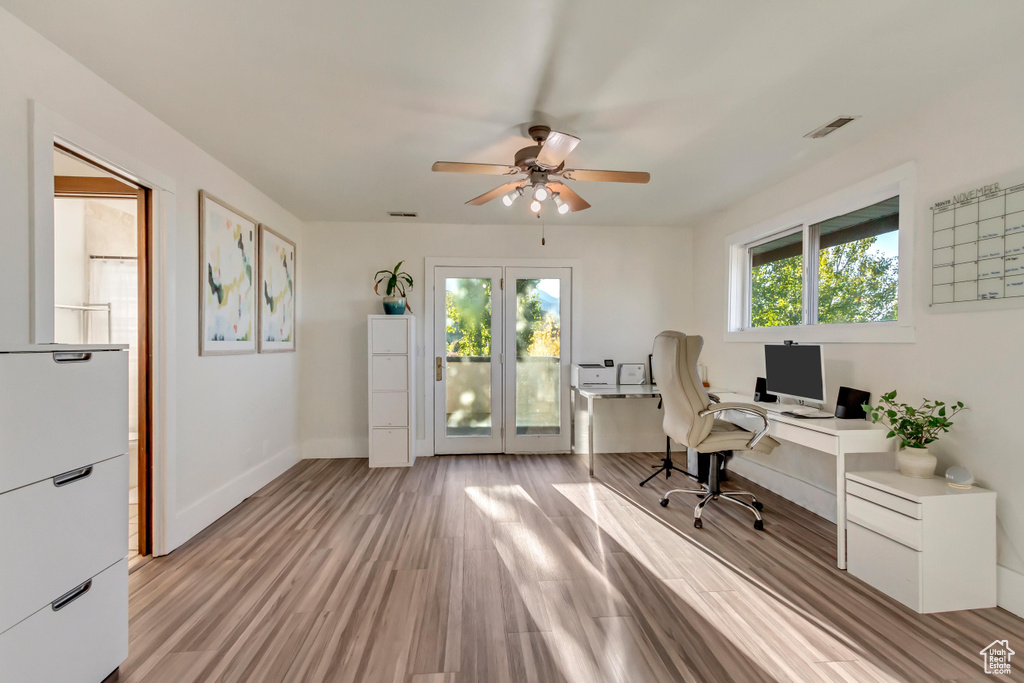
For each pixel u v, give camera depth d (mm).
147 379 2436
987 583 1947
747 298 4070
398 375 4246
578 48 1839
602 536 2680
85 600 1401
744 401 3426
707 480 3656
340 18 1658
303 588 2096
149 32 1732
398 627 1805
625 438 4828
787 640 1736
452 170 2477
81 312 3842
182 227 2621
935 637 1756
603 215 4383
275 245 3865
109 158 2078
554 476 3918
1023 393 1906
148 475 2434
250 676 1532
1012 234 1939
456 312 4730
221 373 3027
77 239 3830
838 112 2381
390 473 4008
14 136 1651
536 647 1688
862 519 2178
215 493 2938
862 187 2709
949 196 2207
